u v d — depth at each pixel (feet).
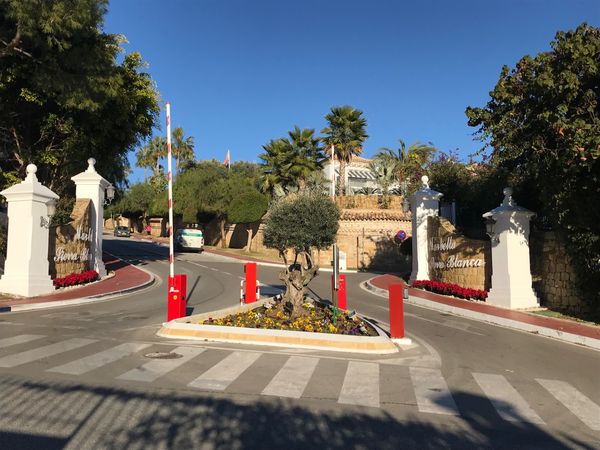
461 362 28.99
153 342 31.22
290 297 40.68
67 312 43.91
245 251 147.43
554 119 43.42
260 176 156.35
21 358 25.81
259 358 27.84
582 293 45.52
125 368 24.45
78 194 71.46
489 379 25.13
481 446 16.19
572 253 45.55
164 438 15.75
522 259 52.39
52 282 56.34
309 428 17.19
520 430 17.85
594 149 38.40
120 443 15.20
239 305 46.14
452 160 96.89
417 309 53.16
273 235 42.88
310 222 41.55
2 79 61.21
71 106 63.05
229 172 173.06
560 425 18.52
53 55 58.34
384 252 118.01
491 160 51.24
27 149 71.67
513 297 51.21
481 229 86.48
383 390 22.43
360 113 144.36
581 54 43.27
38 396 19.51
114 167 102.42
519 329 41.47
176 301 36.50
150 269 88.17
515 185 65.26
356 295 64.13
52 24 52.47
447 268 66.08
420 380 24.50
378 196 124.06
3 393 19.76
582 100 43.86
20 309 45.32
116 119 74.69
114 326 36.83
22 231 53.47
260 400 20.15
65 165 79.41
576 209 44.11
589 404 21.25
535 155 46.93
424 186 77.51
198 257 125.80
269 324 35.45
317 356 29.09
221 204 153.38
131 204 234.58
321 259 124.26
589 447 16.37
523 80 47.55
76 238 65.72
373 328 36.94
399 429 17.48
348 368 26.40
